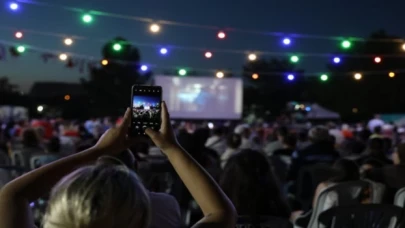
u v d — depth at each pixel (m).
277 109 54.22
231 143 9.66
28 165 9.65
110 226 1.28
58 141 9.48
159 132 1.67
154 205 3.42
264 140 19.64
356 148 11.15
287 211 4.17
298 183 7.77
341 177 5.63
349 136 17.70
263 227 4.03
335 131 18.00
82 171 1.34
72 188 1.29
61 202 1.28
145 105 1.79
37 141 9.86
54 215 1.28
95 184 1.29
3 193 1.52
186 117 24.11
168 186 7.05
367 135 14.97
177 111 24.12
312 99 55.06
